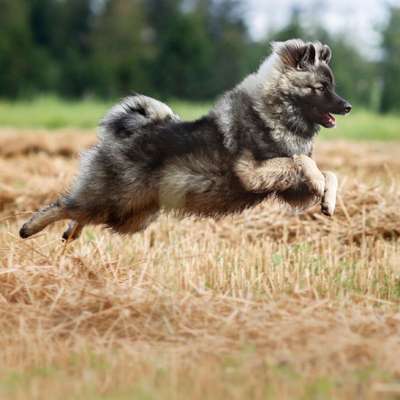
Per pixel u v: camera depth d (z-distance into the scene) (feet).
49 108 220.02
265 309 40.04
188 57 309.83
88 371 32.91
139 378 32.35
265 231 58.65
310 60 47.98
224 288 46.52
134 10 388.57
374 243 56.59
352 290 46.03
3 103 244.01
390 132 175.22
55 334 38.17
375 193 61.62
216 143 46.16
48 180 74.84
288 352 34.76
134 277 46.11
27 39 307.37
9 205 69.97
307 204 48.57
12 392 30.89
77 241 54.24
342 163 96.89
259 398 30.27
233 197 47.03
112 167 47.52
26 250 48.19
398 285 47.91
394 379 32.35
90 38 383.24
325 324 37.81
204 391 30.91
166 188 46.70
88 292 41.60
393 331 38.19
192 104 280.92
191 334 38.19
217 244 55.36
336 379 32.19
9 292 42.91
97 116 201.57
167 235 57.31
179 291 43.57
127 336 38.04
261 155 46.65
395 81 293.64
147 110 47.73
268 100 47.06
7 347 35.96
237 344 36.47
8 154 107.14
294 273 48.21
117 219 48.80
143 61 321.93
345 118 196.03
